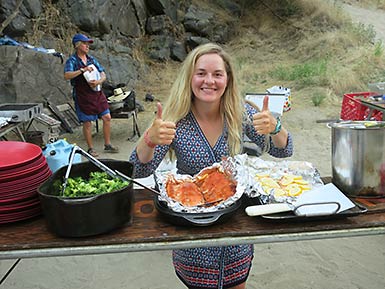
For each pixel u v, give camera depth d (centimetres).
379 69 1020
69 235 129
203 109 175
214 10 1363
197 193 154
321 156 515
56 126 488
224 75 169
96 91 523
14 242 129
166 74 1139
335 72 983
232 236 133
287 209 141
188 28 1280
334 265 275
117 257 290
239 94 179
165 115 176
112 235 133
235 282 173
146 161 161
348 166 156
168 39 1227
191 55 171
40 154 151
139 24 1207
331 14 1329
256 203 153
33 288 256
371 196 156
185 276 173
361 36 1236
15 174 138
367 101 436
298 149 545
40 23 948
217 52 171
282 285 254
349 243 302
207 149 176
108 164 160
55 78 743
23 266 279
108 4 1067
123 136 642
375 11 1510
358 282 256
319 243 304
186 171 179
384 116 415
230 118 177
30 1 910
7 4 855
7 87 662
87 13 1023
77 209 126
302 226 137
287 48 1255
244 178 152
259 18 1379
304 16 1348
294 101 847
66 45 973
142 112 823
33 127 543
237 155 165
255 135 186
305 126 667
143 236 132
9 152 152
